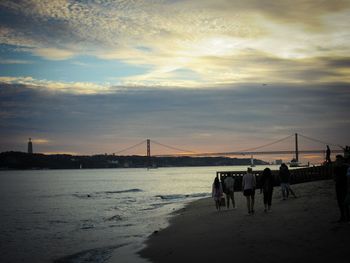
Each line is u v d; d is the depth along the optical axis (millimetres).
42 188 76688
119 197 49250
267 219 15844
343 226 12312
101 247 15891
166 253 12898
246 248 11430
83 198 49062
